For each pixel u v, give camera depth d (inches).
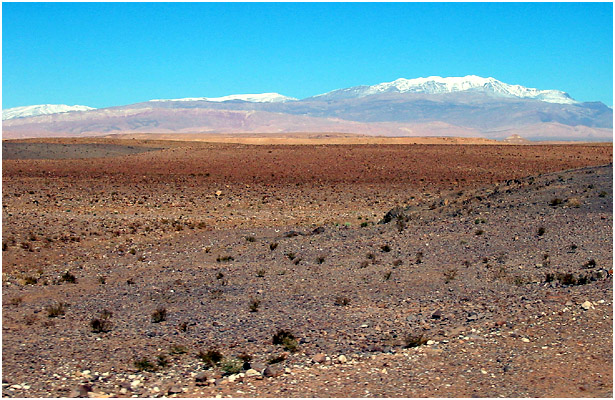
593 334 458.9
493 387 374.3
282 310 575.2
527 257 752.3
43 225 1160.2
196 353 459.5
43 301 641.0
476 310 542.3
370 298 609.9
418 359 428.5
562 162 2687.0
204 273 765.3
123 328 529.0
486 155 2952.8
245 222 1294.3
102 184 2025.1
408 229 987.9
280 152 3061.0
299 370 414.6
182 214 1418.6
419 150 3161.9
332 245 909.8
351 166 2586.1
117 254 930.7
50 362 439.5
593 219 913.5
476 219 1006.4
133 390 385.7
